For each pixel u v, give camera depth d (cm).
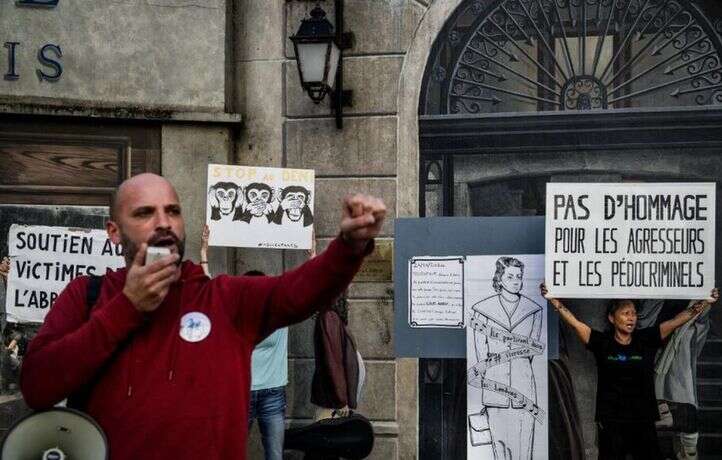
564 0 683
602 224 580
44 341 210
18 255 606
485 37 691
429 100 693
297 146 695
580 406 668
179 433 205
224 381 211
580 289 582
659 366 659
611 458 587
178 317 213
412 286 615
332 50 649
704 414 655
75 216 682
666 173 671
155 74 686
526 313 600
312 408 686
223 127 689
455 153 693
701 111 664
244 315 219
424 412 690
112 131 687
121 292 201
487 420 600
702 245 576
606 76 680
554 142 683
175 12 689
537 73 686
